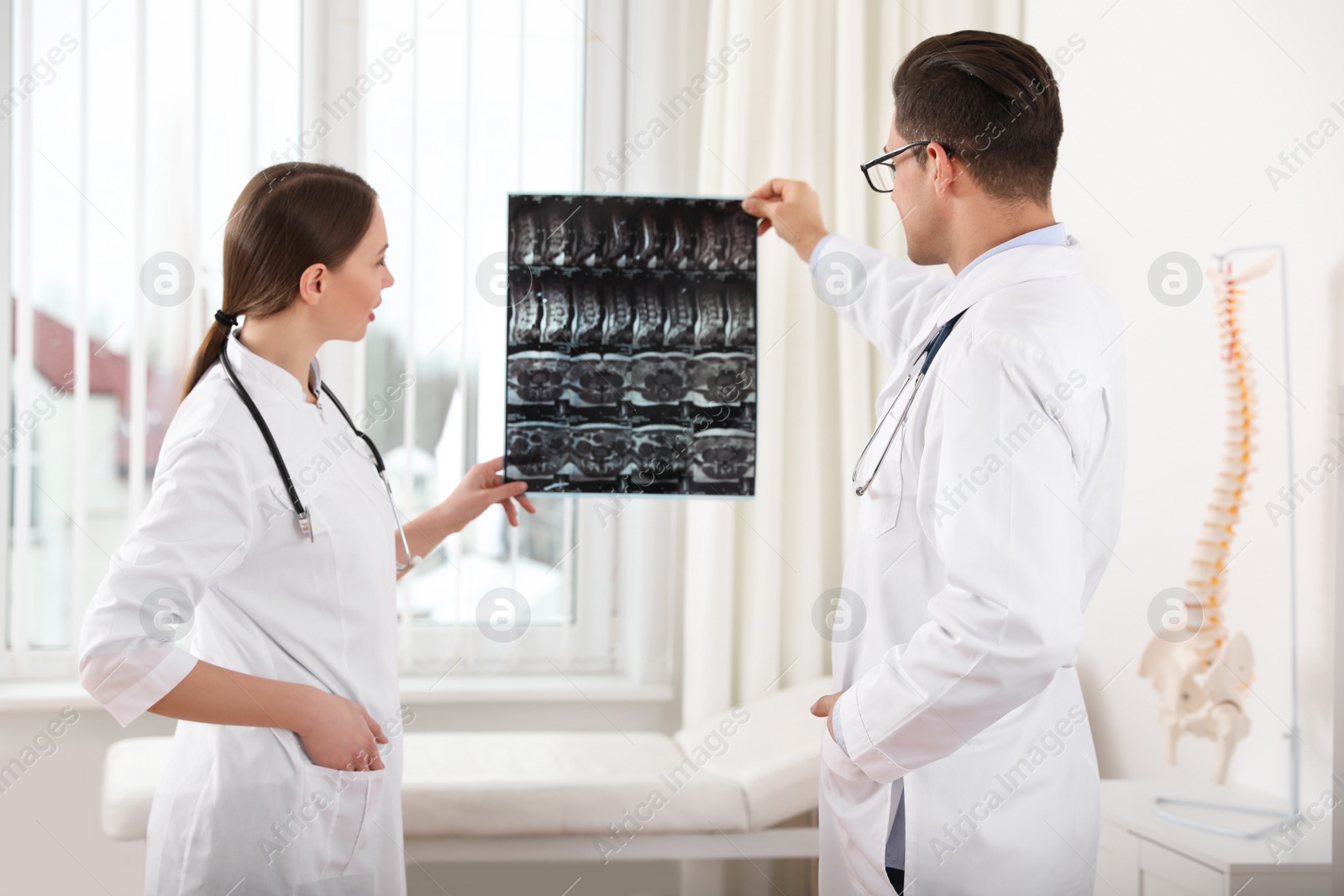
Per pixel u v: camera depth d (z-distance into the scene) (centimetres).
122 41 156
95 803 152
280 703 89
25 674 158
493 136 160
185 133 157
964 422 80
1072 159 168
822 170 167
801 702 160
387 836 100
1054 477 77
